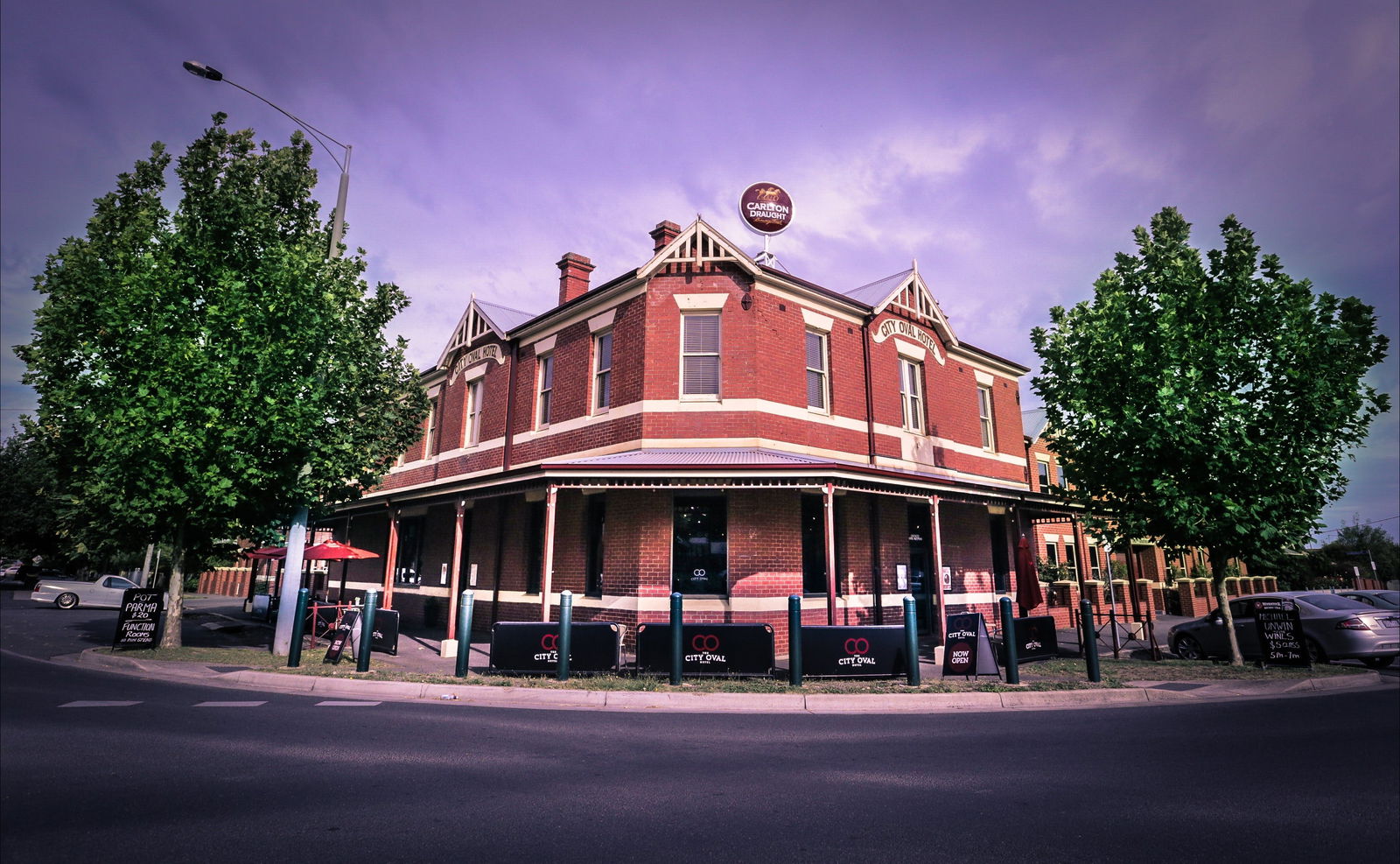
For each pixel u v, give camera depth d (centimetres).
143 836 462
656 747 716
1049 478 3175
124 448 1225
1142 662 1419
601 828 482
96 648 1461
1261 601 1457
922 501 1827
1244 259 1332
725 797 553
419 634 1847
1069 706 992
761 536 1445
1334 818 508
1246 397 1326
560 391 1764
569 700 972
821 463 1295
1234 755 692
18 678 1129
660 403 1517
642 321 1566
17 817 498
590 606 1505
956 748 716
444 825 485
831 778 606
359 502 2047
